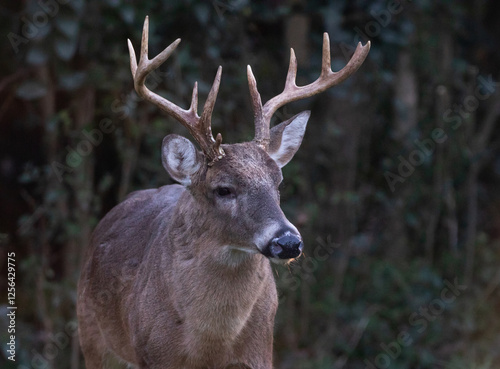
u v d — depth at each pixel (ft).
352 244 41.42
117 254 26.45
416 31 42.88
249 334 23.82
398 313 40.14
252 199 21.84
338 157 42.63
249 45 41.16
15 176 44.68
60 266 42.09
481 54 50.83
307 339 40.24
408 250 43.57
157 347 23.57
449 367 39.52
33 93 35.73
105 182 36.70
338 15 38.29
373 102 43.42
